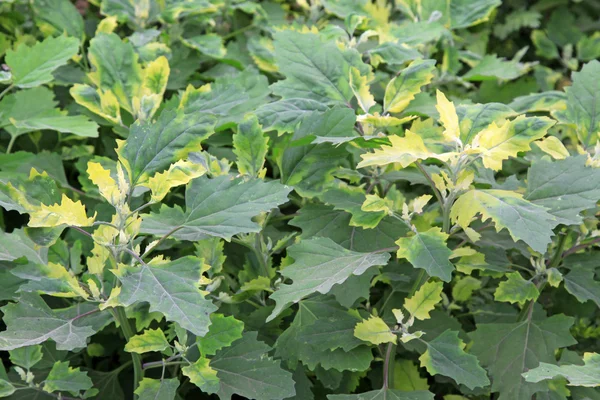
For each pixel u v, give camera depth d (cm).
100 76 92
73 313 79
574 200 79
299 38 90
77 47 94
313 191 85
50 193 76
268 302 89
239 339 81
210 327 77
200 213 76
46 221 73
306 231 85
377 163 77
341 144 85
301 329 82
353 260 79
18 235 83
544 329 85
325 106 87
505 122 78
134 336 77
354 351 82
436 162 85
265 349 80
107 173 75
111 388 88
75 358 91
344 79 88
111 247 76
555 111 89
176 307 71
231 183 77
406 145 77
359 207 83
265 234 90
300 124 84
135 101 91
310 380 89
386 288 94
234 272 92
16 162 91
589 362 78
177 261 74
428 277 82
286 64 89
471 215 77
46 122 92
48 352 86
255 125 82
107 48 93
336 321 83
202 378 77
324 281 77
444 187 80
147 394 78
